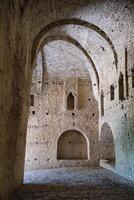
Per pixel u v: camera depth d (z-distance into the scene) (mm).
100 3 9930
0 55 5105
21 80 8312
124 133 10789
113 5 9664
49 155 15969
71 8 10688
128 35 10195
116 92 12156
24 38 8531
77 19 11984
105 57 13742
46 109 16672
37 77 16906
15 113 7398
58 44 14805
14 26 6535
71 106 17422
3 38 5289
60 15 11242
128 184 9133
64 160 15938
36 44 11281
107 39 12180
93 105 17078
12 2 6125
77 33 13406
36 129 16234
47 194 7473
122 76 11508
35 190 8109
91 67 15828
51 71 17078
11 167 6844
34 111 16484
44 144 16078
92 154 16312
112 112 12883
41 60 16312
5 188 5957
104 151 16438
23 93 8906
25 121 9805
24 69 8906
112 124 12875
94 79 16406
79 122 16734
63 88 17203
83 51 14977
